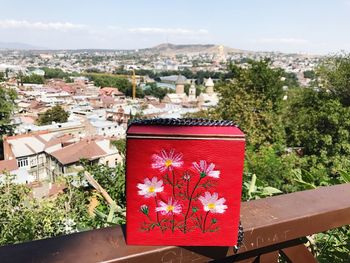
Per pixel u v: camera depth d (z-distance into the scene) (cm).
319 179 231
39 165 3600
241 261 111
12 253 86
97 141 3161
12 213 510
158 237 93
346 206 117
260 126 1520
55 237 94
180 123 94
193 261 97
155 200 91
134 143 88
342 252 176
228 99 1617
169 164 89
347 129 1459
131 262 89
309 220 110
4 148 3472
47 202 548
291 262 116
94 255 88
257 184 228
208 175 91
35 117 5475
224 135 89
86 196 559
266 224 103
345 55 1725
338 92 1728
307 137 1524
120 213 207
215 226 93
